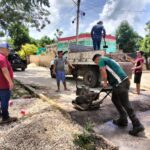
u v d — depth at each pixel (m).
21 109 4.62
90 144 2.87
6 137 3.07
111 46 18.42
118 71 3.60
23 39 30.42
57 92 6.30
